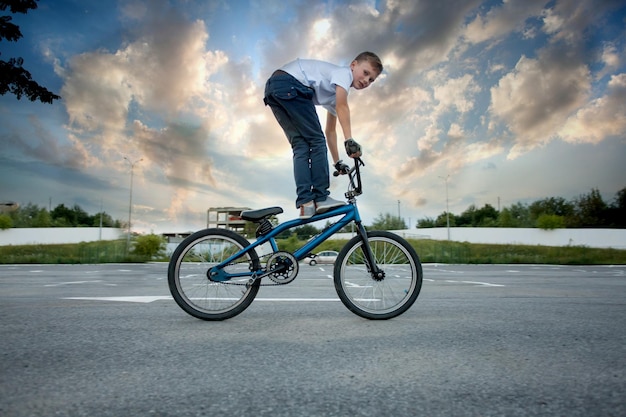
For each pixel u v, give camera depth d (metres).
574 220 55.22
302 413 1.02
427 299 3.60
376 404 1.08
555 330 2.07
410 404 1.08
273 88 2.73
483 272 13.52
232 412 1.02
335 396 1.13
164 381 1.26
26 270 15.54
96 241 42.94
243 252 2.48
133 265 22.75
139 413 1.02
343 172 2.65
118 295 4.18
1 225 40.69
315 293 4.29
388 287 2.54
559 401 1.10
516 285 6.26
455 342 1.79
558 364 1.46
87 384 1.23
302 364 1.45
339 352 1.61
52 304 3.12
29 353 1.59
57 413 1.01
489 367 1.42
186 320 2.35
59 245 40.50
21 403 1.08
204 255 2.47
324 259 22.31
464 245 41.50
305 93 2.70
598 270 15.99
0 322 2.26
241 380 1.27
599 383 1.25
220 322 2.28
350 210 2.57
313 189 2.63
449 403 1.09
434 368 1.40
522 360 1.51
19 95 10.19
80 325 2.17
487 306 3.06
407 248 2.56
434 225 61.53
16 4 9.41
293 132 2.74
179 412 1.02
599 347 1.71
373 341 1.80
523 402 1.09
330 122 3.05
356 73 2.82
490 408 1.05
